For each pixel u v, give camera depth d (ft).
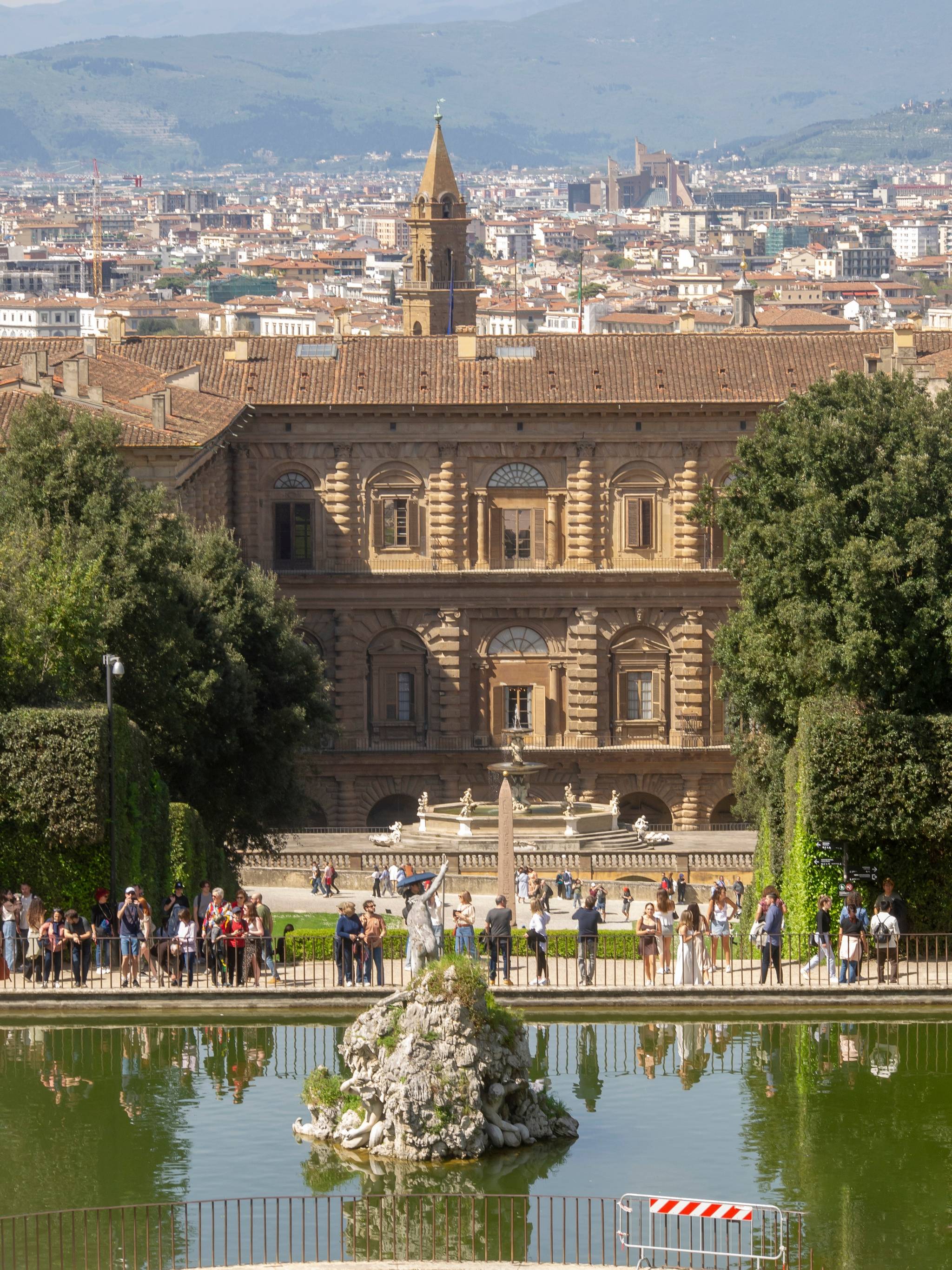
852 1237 356.38
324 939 539.29
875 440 604.90
